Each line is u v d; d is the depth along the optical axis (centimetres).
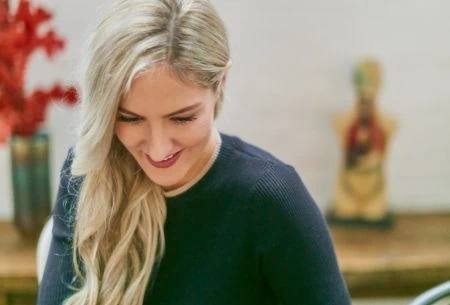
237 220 126
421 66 264
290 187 126
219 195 127
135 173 131
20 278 223
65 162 141
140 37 106
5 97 227
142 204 130
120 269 131
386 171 273
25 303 229
